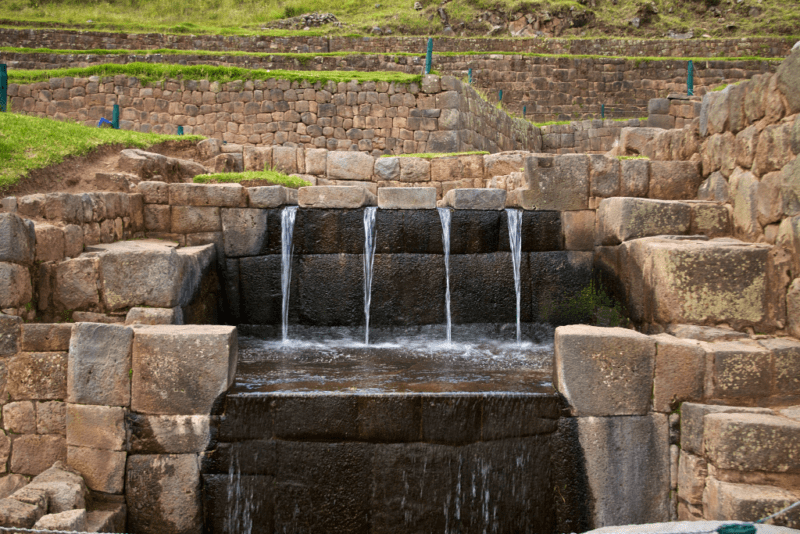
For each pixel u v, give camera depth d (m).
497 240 7.82
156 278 5.68
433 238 7.76
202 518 4.76
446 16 26.77
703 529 3.35
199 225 7.69
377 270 7.71
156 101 15.01
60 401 4.89
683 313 5.57
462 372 5.82
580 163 7.85
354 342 7.52
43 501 4.18
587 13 26.56
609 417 4.72
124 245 6.73
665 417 4.75
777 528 3.29
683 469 4.60
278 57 19.91
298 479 4.72
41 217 5.92
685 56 23.12
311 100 14.75
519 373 5.79
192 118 15.04
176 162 9.76
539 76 21.59
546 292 7.83
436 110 14.48
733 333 5.34
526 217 7.85
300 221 7.73
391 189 7.73
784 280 5.38
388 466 4.70
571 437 4.73
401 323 7.74
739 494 3.92
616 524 4.68
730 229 6.76
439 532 4.71
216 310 7.55
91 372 4.79
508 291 7.79
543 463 4.75
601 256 7.55
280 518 4.72
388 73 15.26
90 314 5.70
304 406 4.70
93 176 8.38
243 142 14.93
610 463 4.69
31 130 8.91
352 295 7.71
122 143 9.99
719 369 4.68
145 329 4.89
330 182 11.35
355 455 4.70
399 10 28.22
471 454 4.71
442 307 7.76
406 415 4.69
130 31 24.42
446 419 4.70
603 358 4.73
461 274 7.77
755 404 4.70
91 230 6.41
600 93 21.66
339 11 28.75
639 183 7.81
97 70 15.06
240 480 4.73
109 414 4.77
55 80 15.05
